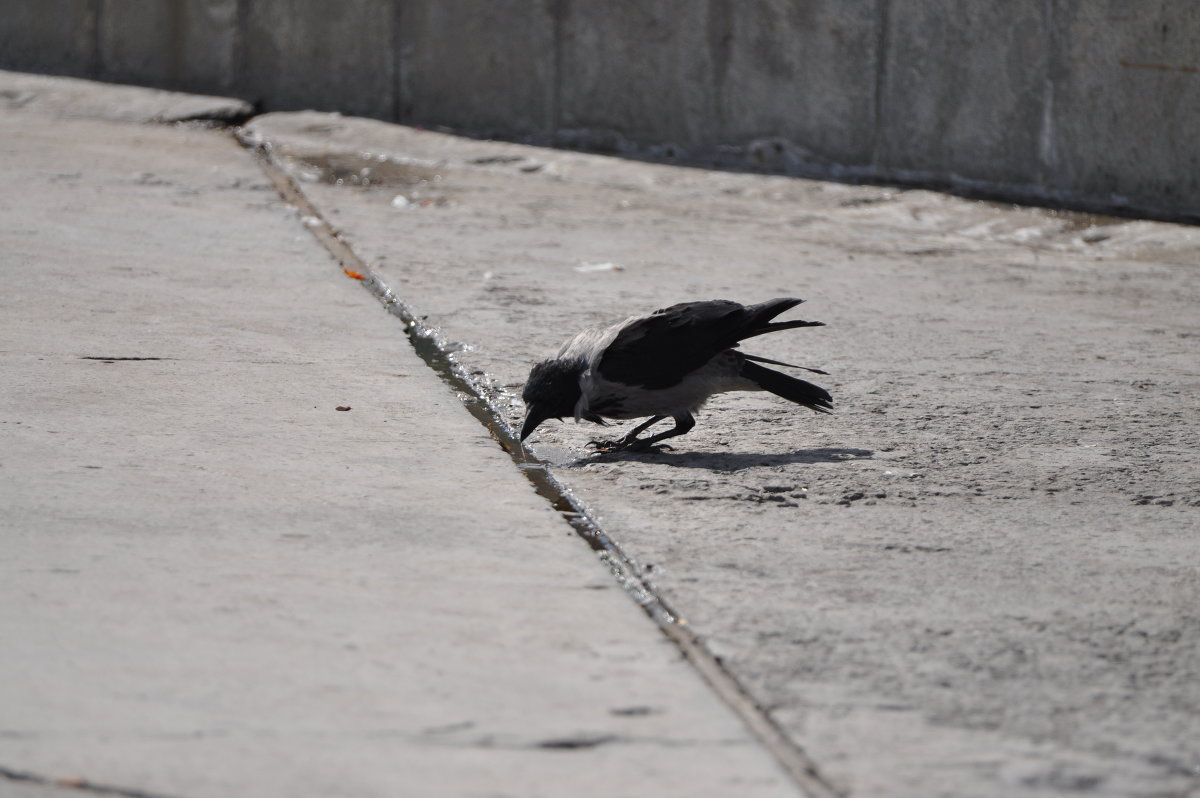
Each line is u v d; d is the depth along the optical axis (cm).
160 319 1342
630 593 747
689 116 2733
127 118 2778
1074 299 1769
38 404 1040
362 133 2719
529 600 711
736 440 1090
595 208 2266
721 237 2084
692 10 2692
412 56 2902
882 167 2602
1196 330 1599
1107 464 1045
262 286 1522
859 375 1308
